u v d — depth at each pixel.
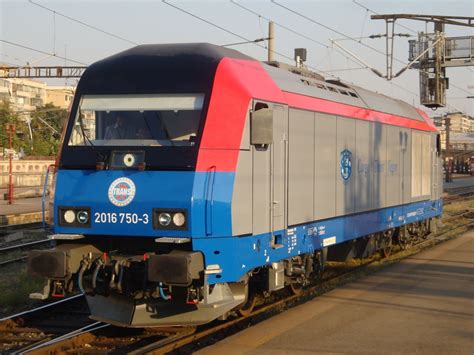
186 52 8.24
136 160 7.75
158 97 7.99
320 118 10.46
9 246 16.17
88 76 8.43
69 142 8.19
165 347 7.39
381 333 7.65
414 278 11.45
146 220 7.56
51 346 7.33
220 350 6.98
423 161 17.19
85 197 7.87
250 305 9.20
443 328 7.88
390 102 15.17
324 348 7.02
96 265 7.86
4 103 66.81
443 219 24.23
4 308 9.82
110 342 7.87
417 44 24.69
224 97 7.88
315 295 10.80
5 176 41.38
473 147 92.62
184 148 7.61
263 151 8.52
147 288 7.71
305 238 9.94
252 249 8.27
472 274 11.86
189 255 7.22
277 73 9.59
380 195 13.69
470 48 24.09
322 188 10.58
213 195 7.55
